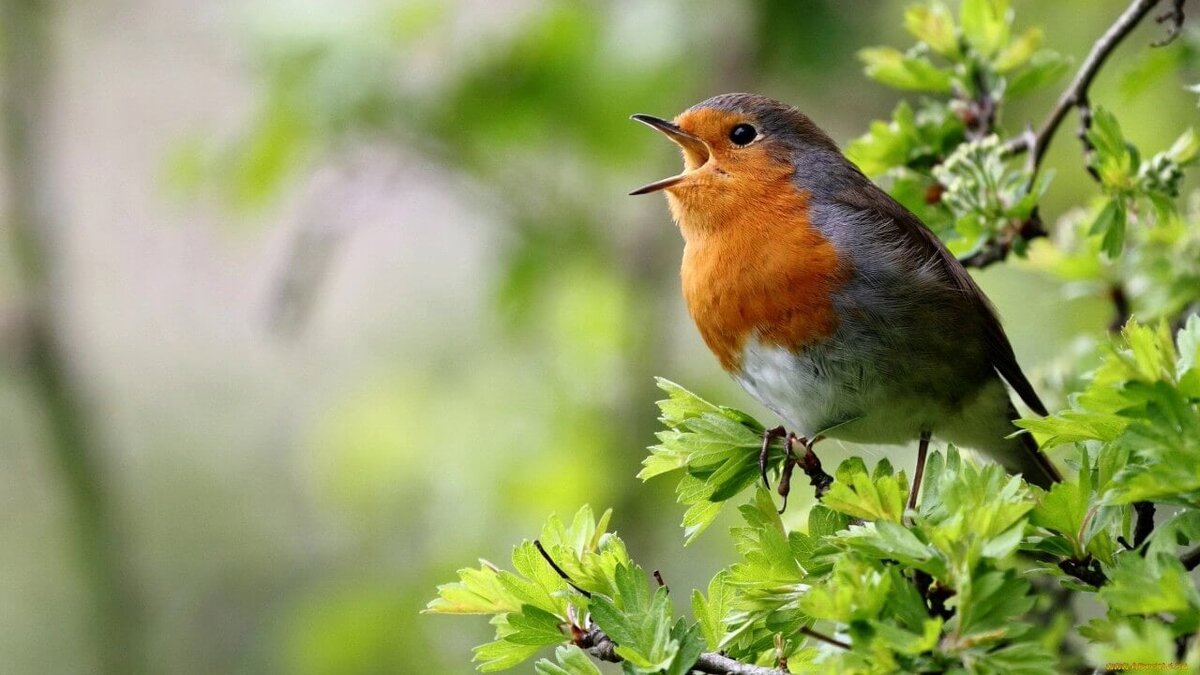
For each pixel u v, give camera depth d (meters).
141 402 15.35
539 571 5.06
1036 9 11.31
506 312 12.43
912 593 4.32
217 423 15.30
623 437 11.85
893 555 4.38
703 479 5.54
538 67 11.80
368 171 12.20
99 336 15.70
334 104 11.50
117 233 16.12
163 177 11.98
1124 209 6.45
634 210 12.48
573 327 12.35
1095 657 3.93
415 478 12.66
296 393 15.38
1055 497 4.59
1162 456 4.24
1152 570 4.13
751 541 5.08
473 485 11.87
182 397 15.42
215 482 14.99
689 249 7.62
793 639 5.02
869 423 7.48
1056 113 6.99
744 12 11.35
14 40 12.87
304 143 11.71
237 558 14.62
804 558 4.88
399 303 15.25
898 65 7.62
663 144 12.24
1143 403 4.34
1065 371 7.86
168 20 14.62
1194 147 6.64
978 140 7.34
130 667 12.73
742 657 5.00
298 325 12.33
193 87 15.80
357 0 11.66
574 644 5.01
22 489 14.67
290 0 11.63
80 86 15.50
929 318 7.19
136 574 13.15
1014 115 11.67
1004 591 4.20
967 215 6.94
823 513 4.96
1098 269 7.86
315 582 14.46
